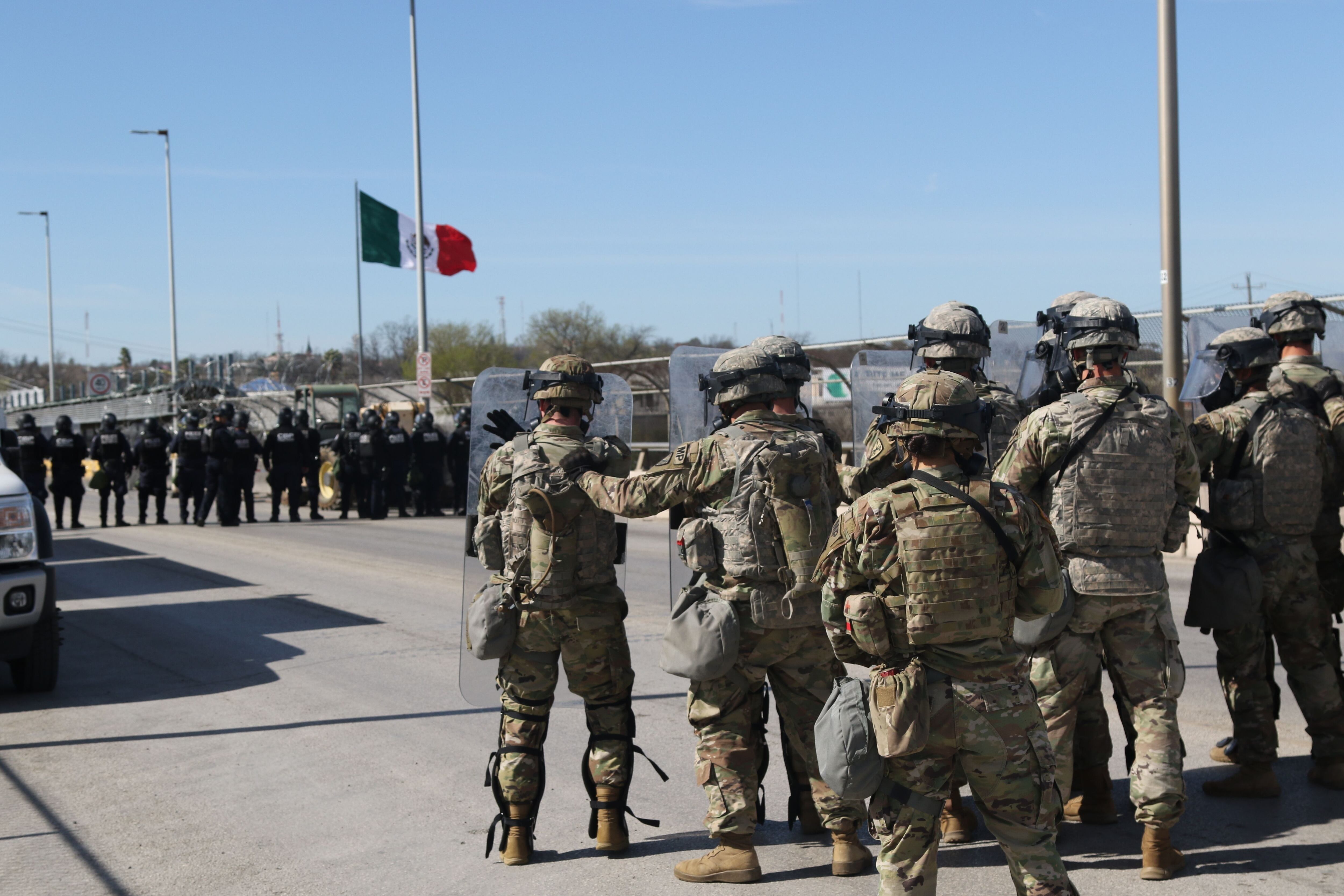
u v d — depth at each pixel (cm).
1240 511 482
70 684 748
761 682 411
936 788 323
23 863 440
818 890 401
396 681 736
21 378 11856
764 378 406
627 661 446
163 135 4128
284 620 969
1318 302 523
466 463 2159
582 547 429
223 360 3166
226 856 445
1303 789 495
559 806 502
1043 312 499
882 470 442
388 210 2614
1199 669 704
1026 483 432
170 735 621
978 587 318
